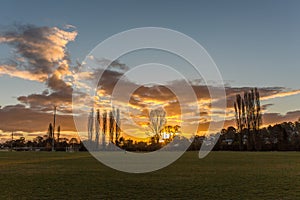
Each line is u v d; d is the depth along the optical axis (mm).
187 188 11930
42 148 71750
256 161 26516
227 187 12156
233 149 60312
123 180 14141
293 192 11047
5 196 10367
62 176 15695
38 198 10055
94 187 12172
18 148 72500
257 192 11062
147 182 13508
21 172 17781
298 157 32562
